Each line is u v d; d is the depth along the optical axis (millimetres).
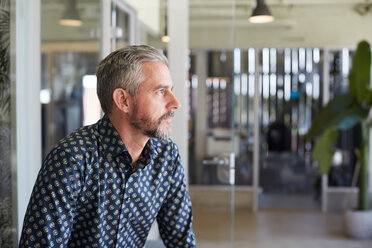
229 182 2600
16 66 1843
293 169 5887
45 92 2838
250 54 5406
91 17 2594
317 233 4586
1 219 1813
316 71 5875
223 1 2621
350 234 4445
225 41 2666
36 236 998
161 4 2441
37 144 2000
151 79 1067
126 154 1085
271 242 4254
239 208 5590
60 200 1005
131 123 1093
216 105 2688
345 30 5262
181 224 1233
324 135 4727
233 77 2645
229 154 2607
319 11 5270
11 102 1804
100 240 1101
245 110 5535
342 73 5523
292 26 5312
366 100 4277
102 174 1073
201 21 2658
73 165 1024
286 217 5242
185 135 2510
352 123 4238
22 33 1908
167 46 2449
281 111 6031
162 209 1234
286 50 5934
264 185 5906
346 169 5457
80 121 3082
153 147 1164
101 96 1119
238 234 4543
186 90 2490
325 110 4523
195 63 2699
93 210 1074
